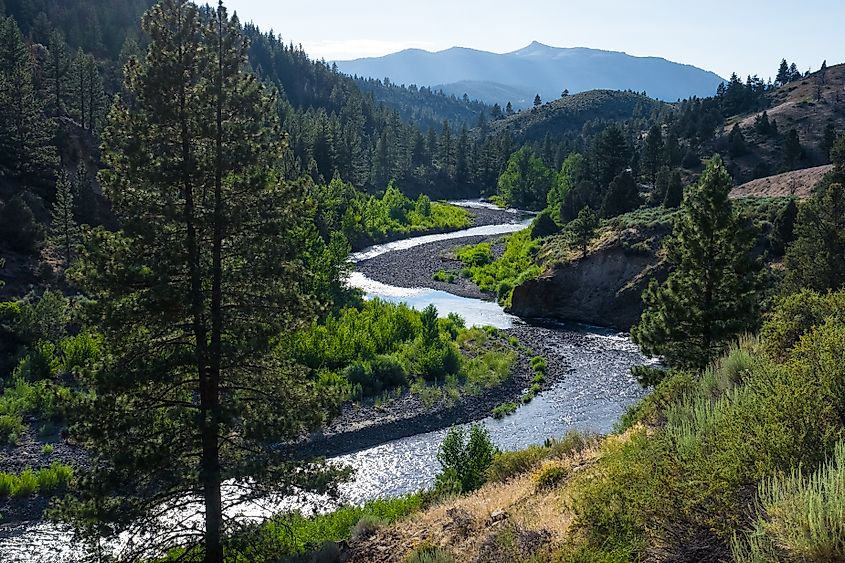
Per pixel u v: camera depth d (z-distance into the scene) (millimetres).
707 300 19844
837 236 24125
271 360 14250
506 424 31797
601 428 30750
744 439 6836
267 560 13719
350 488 24875
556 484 12375
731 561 5988
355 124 156875
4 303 36844
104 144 13203
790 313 12961
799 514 5160
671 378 13273
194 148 13477
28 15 129750
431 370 37969
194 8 13336
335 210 91812
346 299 49875
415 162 159500
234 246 13586
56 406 12781
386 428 30984
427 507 16094
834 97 146500
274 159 14445
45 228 55000
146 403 13398
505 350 43469
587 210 55031
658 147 98188
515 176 134125
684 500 6484
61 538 20734
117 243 12992
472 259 77250
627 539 7355
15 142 62438
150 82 12852
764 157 112938
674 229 22047
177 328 13336
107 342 13078
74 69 83875
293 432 13727
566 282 54188
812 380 7352
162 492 13102
